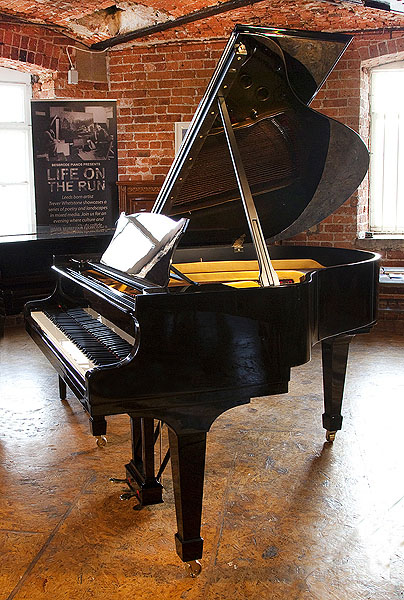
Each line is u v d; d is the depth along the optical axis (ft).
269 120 11.01
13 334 20.58
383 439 12.14
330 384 11.71
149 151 23.21
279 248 14.26
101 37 22.31
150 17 21.16
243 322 8.00
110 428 12.96
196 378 7.83
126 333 8.68
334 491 10.09
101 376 7.46
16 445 12.09
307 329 8.50
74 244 16.19
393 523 9.14
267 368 8.20
